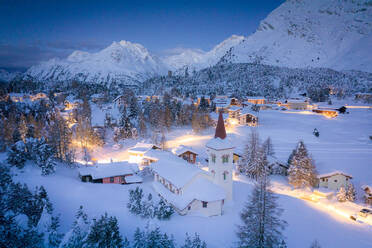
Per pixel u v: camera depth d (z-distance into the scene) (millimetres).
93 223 32062
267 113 169250
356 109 181250
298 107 194625
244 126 131875
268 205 31484
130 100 142125
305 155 68250
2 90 161500
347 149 99500
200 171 48906
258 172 69562
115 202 48625
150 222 32625
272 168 77750
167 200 48375
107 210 44750
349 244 40781
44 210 35969
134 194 46500
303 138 113250
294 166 67562
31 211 40125
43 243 31688
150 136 108312
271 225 31453
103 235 30094
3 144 74375
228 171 49656
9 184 46562
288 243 39312
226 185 49781
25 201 41781
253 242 31094
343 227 46531
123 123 105375
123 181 63281
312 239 41250
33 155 62156
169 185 52031
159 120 118188
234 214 46469
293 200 56938
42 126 91250
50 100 150750
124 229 38500
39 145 63344
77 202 47656
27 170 59156
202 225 41656
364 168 81250
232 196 53188
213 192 45750
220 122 49344
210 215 45375
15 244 29875
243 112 138875
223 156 48656
